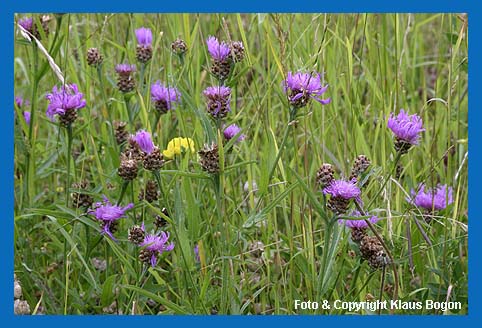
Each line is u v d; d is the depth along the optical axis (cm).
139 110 83
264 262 77
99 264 81
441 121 89
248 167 78
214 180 67
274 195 76
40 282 74
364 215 65
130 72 82
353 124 82
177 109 77
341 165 80
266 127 77
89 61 83
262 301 73
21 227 82
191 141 76
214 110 67
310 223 71
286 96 70
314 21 88
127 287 65
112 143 84
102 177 78
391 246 72
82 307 72
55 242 75
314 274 70
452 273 76
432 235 77
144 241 69
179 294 74
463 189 83
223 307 67
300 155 86
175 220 69
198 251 76
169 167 79
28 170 81
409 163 81
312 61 78
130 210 71
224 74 70
